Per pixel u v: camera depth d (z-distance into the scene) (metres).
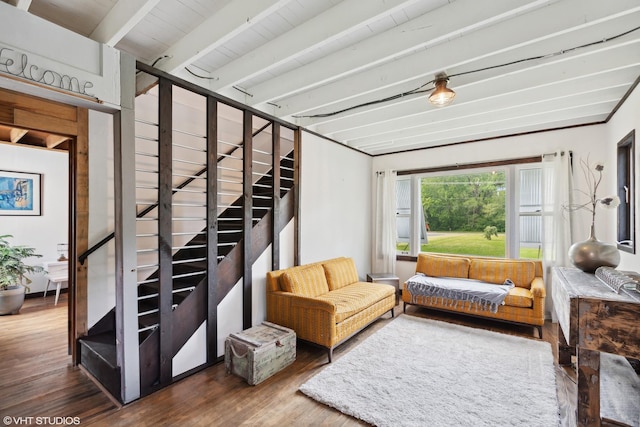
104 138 2.84
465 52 2.30
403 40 2.18
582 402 1.60
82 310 2.73
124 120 2.19
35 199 4.95
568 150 4.05
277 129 3.59
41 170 5.01
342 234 4.86
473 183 4.91
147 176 3.20
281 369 2.68
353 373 2.58
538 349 3.08
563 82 2.95
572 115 3.63
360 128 4.37
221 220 3.94
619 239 3.20
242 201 3.17
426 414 2.04
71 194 2.87
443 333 3.51
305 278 3.49
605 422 1.63
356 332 3.27
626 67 2.48
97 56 2.04
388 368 2.67
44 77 1.78
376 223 5.68
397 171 5.50
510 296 3.58
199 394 2.31
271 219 3.53
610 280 1.90
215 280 2.84
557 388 2.40
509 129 4.29
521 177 4.48
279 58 2.33
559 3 1.94
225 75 2.72
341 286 4.04
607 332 1.54
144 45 2.41
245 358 2.50
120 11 1.91
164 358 2.41
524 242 4.46
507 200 4.56
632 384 2.32
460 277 4.45
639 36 2.02
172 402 2.20
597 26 2.14
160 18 2.09
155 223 3.25
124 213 2.21
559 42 2.26
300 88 2.82
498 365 2.73
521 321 3.51
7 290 4.06
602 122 3.88
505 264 4.19
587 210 3.93
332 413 2.09
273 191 3.56
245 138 3.19
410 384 2.41
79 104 2.04
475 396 2.25
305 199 4.05
